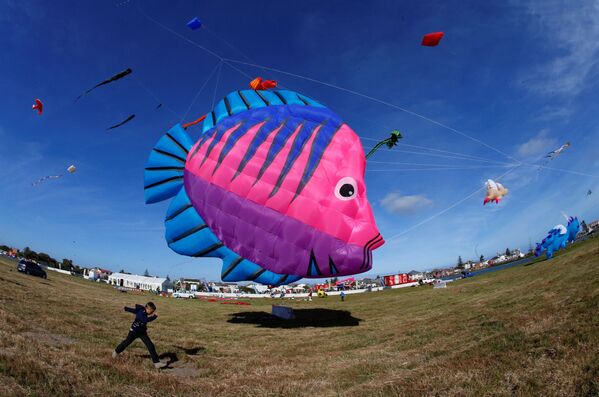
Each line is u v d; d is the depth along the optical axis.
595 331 7.27
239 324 20.70
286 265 16.12
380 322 19.44
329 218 15.82
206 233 16.89
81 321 14.27
